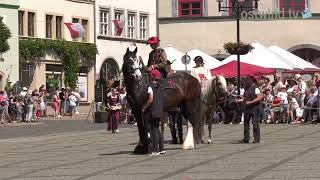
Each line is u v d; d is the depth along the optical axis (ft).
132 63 61.82
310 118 107.65
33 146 81.25
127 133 98.73
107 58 207.10
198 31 194.18
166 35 196.85
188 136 66.80
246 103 71.92
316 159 54.13
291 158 55.42
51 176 50.03
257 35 191.83
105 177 48.26
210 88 72.13
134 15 217.15
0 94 137.90
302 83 111.34
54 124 137.59
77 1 197.67
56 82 189.47
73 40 195.62
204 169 50.65
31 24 184.14
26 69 181.37
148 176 47.93
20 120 147.02
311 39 190.08
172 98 64.34
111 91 102.47
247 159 56.08
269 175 46.01
